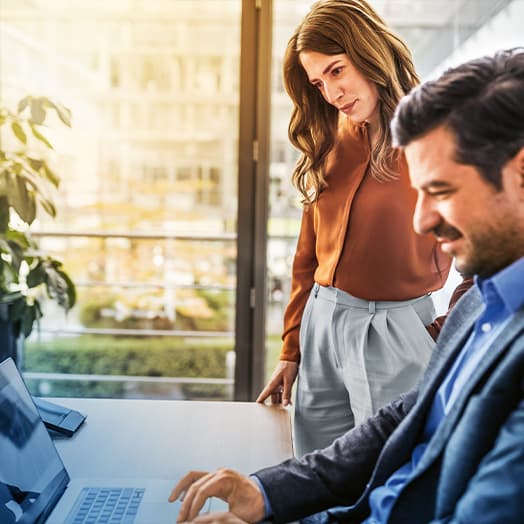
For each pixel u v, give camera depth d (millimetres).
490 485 726
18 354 2678
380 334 1636
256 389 2939
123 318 3660
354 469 1108
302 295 1895
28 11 3166
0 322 2520
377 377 1635
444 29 2951
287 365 1855
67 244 3479
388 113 1607
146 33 3266
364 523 1023
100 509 1025
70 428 1356
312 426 1800
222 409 1540
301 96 1760
